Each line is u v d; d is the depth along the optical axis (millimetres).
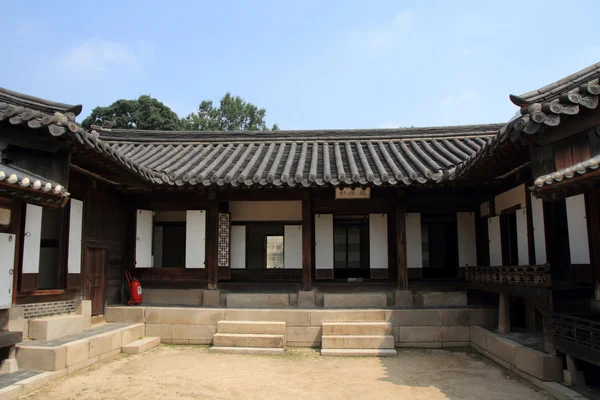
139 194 12305
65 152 8039
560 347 6977
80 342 8344
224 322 10453
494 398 6875
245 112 42594
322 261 12359
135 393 7082
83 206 10055
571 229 7980
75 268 9711
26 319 8406
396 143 14297
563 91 7188
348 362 9070
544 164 6688
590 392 6551
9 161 7855
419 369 8523
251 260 13383
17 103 8367
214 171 11703
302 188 11320
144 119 33375
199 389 7309
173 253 13570
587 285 7809
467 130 14266
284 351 9922
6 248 7785
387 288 12055
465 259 12273
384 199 12188
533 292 7820
